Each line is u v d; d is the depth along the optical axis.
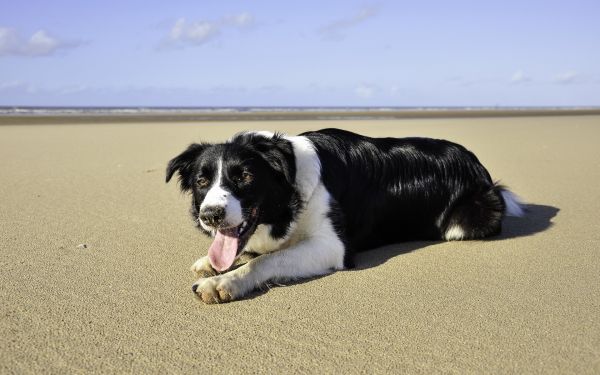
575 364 0.97
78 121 7.30
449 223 1.52
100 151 3.26
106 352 1.00
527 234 1.53
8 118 7.99
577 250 1.40
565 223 1.61
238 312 1.12
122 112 14.17
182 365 0.97
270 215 1.32
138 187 2.08
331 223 1.34
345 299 1.17
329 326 1.07
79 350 1.00
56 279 1.24
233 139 1.37
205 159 1.31
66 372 0.95
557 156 3.03
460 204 1.52
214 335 1.05
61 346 1.01
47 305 1.13
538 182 2.19
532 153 3.19
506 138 4.29
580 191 2.01
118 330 1.06
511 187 2.09
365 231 1.45
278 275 1.25
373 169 1.46
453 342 1.02
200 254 1.39
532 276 1.26
